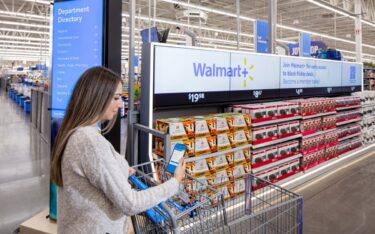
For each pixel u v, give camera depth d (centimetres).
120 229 138
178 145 175
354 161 584
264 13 1470
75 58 289
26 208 382
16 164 581
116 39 277
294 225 198
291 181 434
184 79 324
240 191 348
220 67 360
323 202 391
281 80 452
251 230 189
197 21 1462
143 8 1286
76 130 129
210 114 375
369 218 346
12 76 2617
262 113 381
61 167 131
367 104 654
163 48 304
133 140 315
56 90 301
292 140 450
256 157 379
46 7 1373
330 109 516
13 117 1275
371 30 1903
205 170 316
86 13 279
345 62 616
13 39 2447
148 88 300
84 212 127
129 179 176
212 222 163
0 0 1380
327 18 1502
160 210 145
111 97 137
